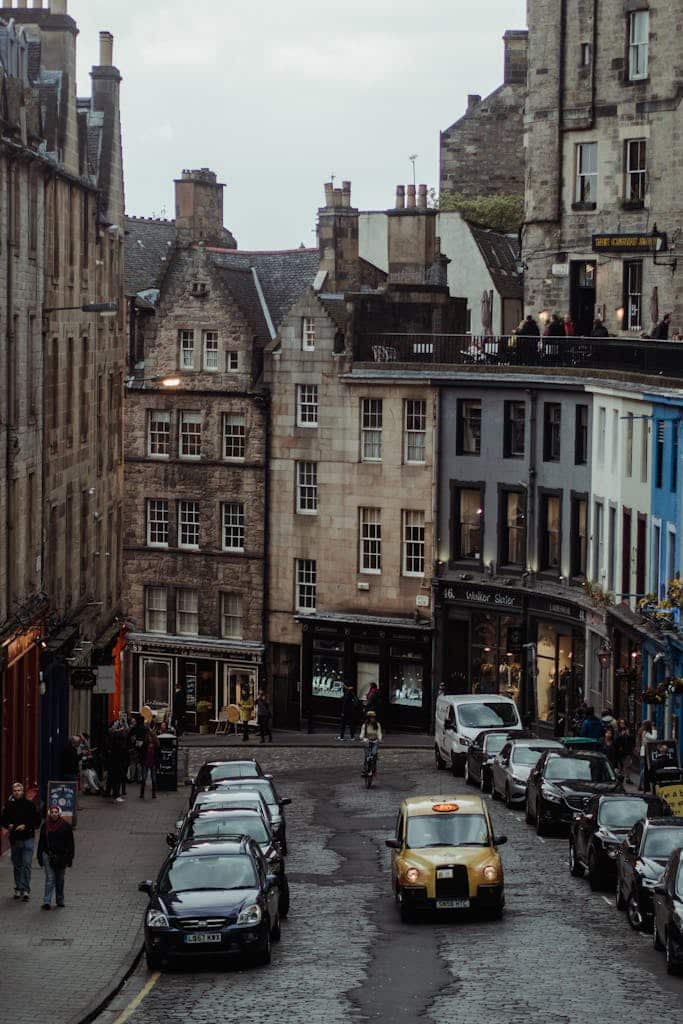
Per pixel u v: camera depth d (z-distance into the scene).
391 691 72.88
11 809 33.72
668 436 54.97
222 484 77.69
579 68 67.38
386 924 31.06
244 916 27.12
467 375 69.81
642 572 58.41
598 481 63.62
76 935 30.22
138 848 41.41
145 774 52.22
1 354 42.72
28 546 47.41
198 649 77.88
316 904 33.59
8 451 43.75
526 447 68.06
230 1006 24.27
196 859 28.80
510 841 41.28
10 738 44.09
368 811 49.00
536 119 68.75
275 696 76.81
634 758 56.28
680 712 51.62
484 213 92.50
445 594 70.94
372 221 89.19
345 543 74.31
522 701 67.56
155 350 79.44
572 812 41.22
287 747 68.00
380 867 38.53
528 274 69.94
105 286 62.00
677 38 63.78
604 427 63.28
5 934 30.33
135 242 90.81
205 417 78.06
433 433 71.56
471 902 30.80
